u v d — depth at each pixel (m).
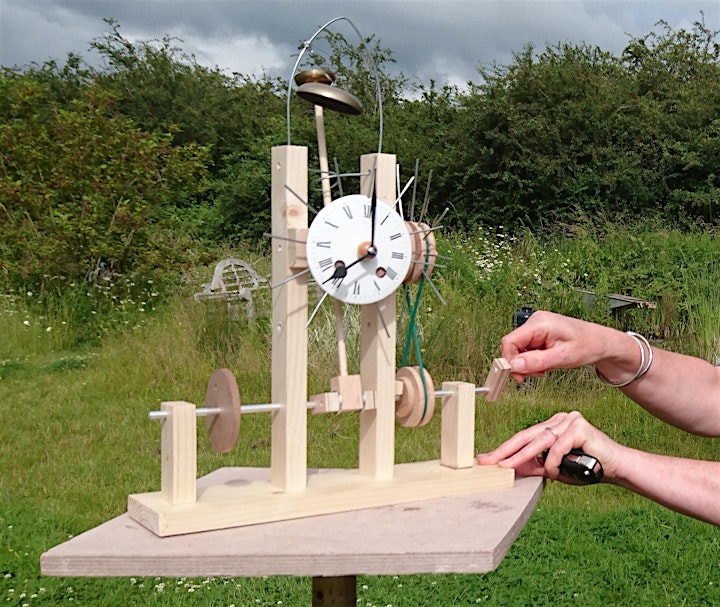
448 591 3.58
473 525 1.52
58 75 22.97
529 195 15.66
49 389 7.29
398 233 1.76
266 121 21.45
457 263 9.04
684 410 1.87
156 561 1.35
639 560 3.88
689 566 3.81
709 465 1.65
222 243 16.78
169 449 1.53
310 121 17.31
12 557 3.79
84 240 10.48
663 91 17.53
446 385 1.86
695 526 4.27
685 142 15.27
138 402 6.85
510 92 15.95
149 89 22.28
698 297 8.04
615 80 17.31
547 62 16.77
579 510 4.54
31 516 4.29
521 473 1.92
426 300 8.05
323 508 1.61
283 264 1.68
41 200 10.62
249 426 6.02
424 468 1.83
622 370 1.86
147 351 7.93
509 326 7.78
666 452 5.57
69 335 9.44
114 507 4.47
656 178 15.17
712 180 14.93
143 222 11.02
